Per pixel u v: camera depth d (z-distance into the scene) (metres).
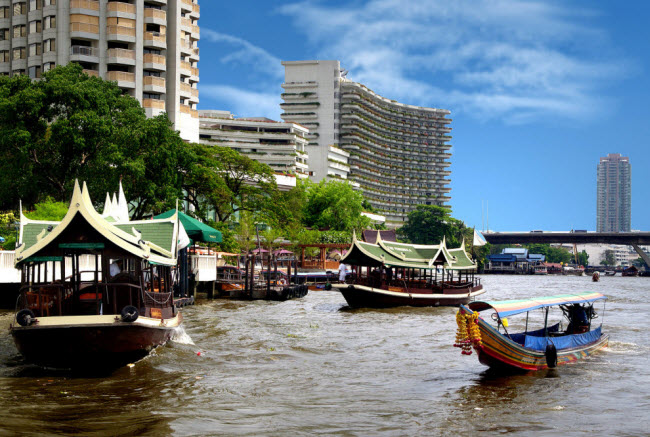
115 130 43.34
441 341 24.48
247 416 13.71
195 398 15.09
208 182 57.41
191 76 71.12
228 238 55.06
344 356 21.00
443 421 13.62
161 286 23.97
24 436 11.95
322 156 133.50
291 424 13.20
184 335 22.75
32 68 64.81
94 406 14.16
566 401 15.39
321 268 72.88
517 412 14.38
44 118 43.88
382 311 37.50
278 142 117.31
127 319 16.38
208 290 43.91
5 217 39.53
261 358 20.28
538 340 19.22
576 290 67.69
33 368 17.97
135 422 13.05
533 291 65.12
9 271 33.03
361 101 153.50
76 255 18.12
